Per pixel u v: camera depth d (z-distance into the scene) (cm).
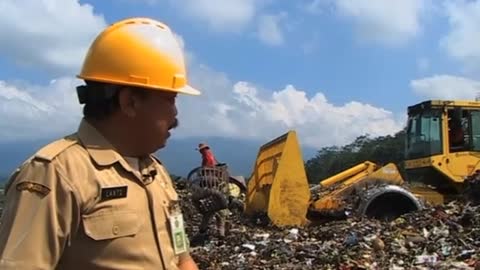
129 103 232
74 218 215
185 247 246
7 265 204
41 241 210
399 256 1002
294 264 1024
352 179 1664
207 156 1257
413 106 1695
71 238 216
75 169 218
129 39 233
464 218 1218
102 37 236
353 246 1075
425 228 1195
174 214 243
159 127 236
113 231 218
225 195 1248
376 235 1133
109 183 221
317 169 5075
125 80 230
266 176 1541
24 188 213
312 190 1669
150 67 232
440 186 1606
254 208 1578
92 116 234
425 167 1611
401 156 1858
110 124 234
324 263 1009
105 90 232
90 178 219
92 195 218
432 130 1614
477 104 1605
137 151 237
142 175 235
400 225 1244
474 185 1449
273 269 996
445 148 1583
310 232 1288
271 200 1419
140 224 224
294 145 1442
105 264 217
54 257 212
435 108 1602
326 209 1466
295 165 1439
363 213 1437
